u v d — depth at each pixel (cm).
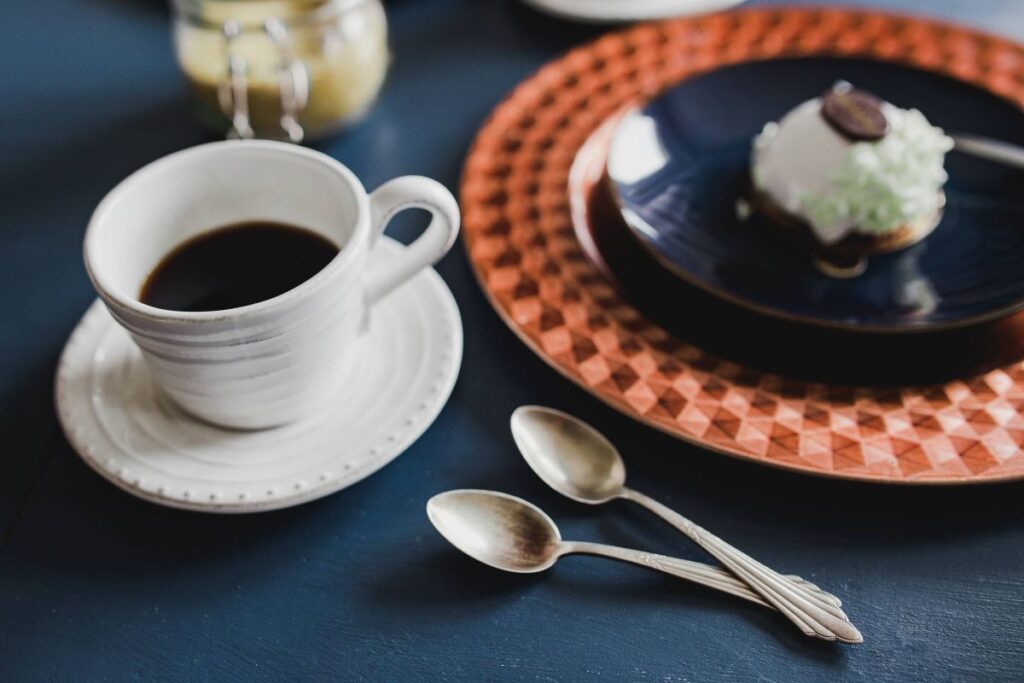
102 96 65
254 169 48
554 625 45
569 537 46
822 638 43
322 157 47
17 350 52
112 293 43
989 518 46
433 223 47
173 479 46
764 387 49
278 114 60
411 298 51
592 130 60
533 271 53
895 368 49
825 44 64
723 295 51
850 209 54
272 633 45
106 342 50
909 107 59
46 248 57
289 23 57
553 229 55
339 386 49
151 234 47
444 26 69
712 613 45
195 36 58
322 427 48
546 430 49
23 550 47
